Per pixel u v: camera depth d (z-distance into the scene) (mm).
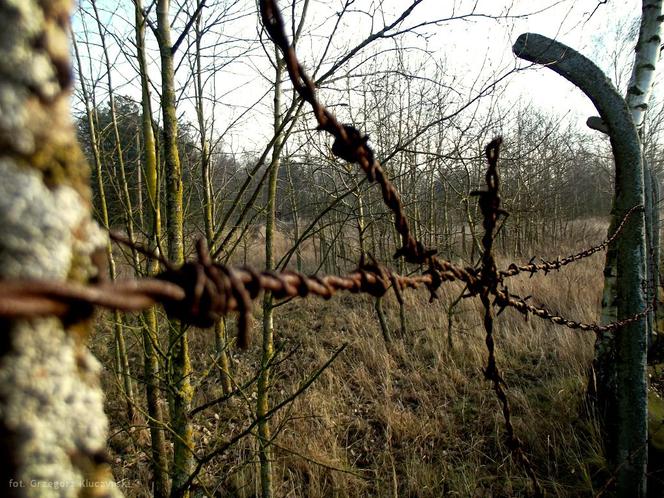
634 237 2574
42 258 343
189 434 2143
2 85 331
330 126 834
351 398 4668
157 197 2490
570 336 5184
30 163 344
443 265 1256
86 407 381
